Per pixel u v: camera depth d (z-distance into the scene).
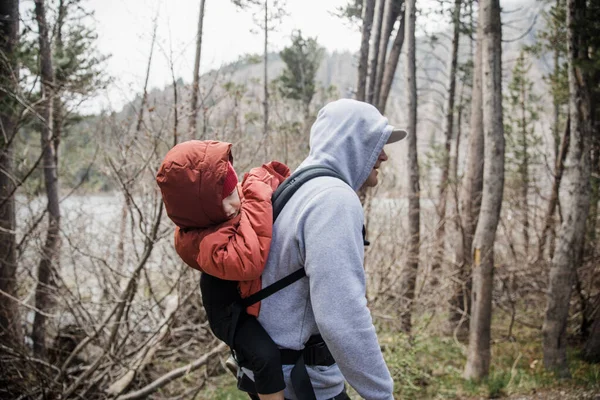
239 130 6.20
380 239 6.86
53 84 5.42
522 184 9.27
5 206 5.70
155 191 4.94
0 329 5.44
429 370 6.00
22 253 5.74
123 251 5.64
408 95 7.86
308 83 15.33
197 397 5.62
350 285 1.14
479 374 5.54
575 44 5.28
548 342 5.49
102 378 4.98
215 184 1.21
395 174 7.41
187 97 4.96
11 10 5.75
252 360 1.25
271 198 1.31
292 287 1.25
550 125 9.96
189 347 6.55
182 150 1.24
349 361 1.13
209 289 1.31
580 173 5.34
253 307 1.27
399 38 8.74
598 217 7.76
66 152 7.86
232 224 1.25
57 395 4.97
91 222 6.23
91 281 6.66
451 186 8.25
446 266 7.78
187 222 1.27
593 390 4.71
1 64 5.57
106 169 5.32
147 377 5.87
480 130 7.57
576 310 7.26
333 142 1.35
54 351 6.09
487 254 5.54
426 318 6.75
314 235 1.16
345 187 1.24
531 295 8.22
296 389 1.25
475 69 7.67
